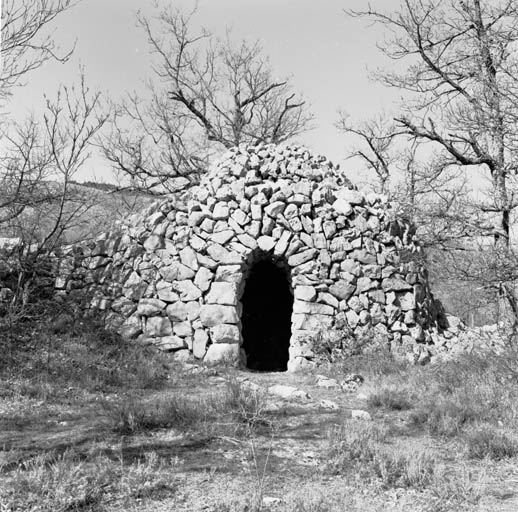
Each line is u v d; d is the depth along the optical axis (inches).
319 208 535.2
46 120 478.0
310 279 518.0
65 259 538.3
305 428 293.3
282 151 582.2
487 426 294.4
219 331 502.9
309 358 494.6
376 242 539.8
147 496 198.5
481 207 535.8
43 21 395.2
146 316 514.3
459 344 514.9
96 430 273.7
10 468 218.1
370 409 343.0
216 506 190.7
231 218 528.1
